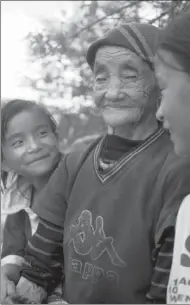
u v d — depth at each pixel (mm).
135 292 1421
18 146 1845
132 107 1487
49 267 1657
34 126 1832
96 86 1529
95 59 1539
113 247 1431
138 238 1410
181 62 1266
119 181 1468
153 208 1410
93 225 1468
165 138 1490
